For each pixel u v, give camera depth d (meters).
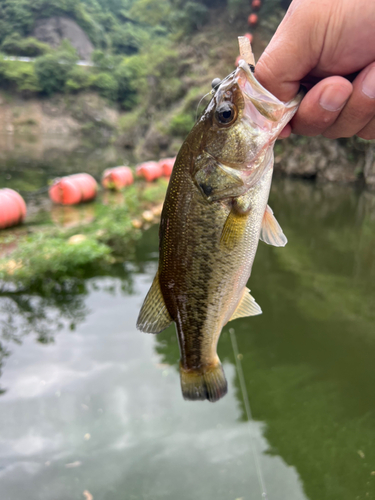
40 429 0.54
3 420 0.55
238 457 0.51
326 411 0.59
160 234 0.25
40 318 0.81
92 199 2.01
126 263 1.12
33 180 2.55
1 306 0.85
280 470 0.49
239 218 0.23
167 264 0.25
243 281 0.25
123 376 0.64
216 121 0.23
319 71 0.22
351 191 2.60
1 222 1.38
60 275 0.98
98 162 3.88
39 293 0.91
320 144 3.00
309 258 1.27
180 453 0.51
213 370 0.26
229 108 0.23
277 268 1.17
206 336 0.26
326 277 1.10
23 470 0.48
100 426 0.55
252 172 0.23
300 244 1.42
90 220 1.55
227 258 0.24
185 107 4.49
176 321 0.26
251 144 0.23
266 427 0.56
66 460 0.49
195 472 0.48
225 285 0.25
